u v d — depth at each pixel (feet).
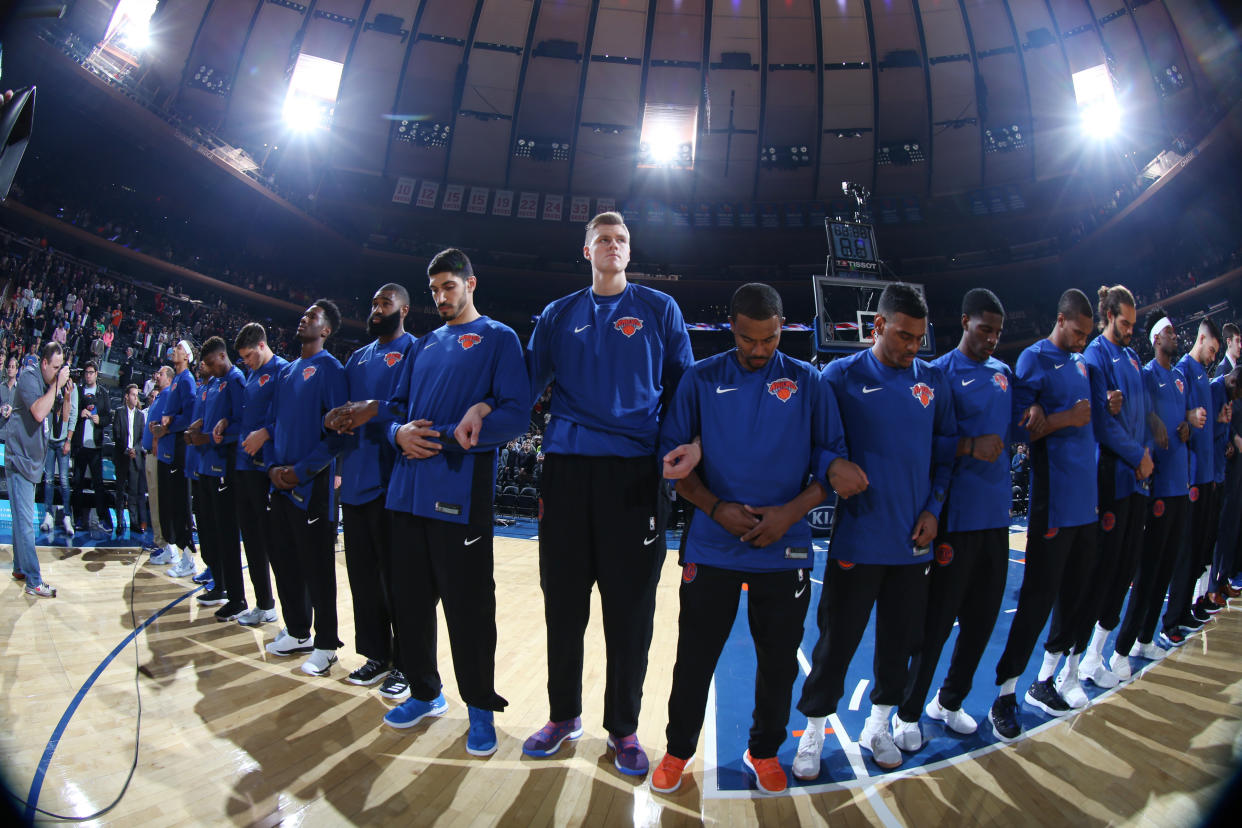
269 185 64.80
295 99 68.64
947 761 7.06
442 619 11.97
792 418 6.53
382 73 70.69
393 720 7.62
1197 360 11.30
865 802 6.16
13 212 46.57
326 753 6.91
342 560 19.77
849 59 71.67
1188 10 57.52
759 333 6.36
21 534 11.95
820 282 30.09
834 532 7.18
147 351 45.01
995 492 7.66
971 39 69.10
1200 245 58.65
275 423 10.05
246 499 11.44
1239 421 12.82
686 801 6.17
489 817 5.74
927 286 78.23
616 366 7.08
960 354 8.31
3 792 5.26
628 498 6.89
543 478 7.19
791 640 6.31
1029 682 9.49
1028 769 6.73
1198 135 51.03
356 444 9.05
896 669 6.98
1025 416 8.16
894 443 6.97
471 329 7.84
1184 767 6.45
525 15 69.97
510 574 18.81
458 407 7.50
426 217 77.15
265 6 64.23
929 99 72.43
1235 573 14.58
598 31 71.26
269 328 69.92
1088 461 8.26
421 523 7.53
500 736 7.50
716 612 6.39
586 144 76.43
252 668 9.52
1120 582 9.13
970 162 73.92
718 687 9.55
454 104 73.00
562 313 7.62
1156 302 60.18
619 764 6.70
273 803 5.82
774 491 6.43
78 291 45.32
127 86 52.54
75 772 5.96
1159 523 9.78
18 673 8.25
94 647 9.75
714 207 78.23
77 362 37.65
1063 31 66.08
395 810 5.81
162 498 15.88
